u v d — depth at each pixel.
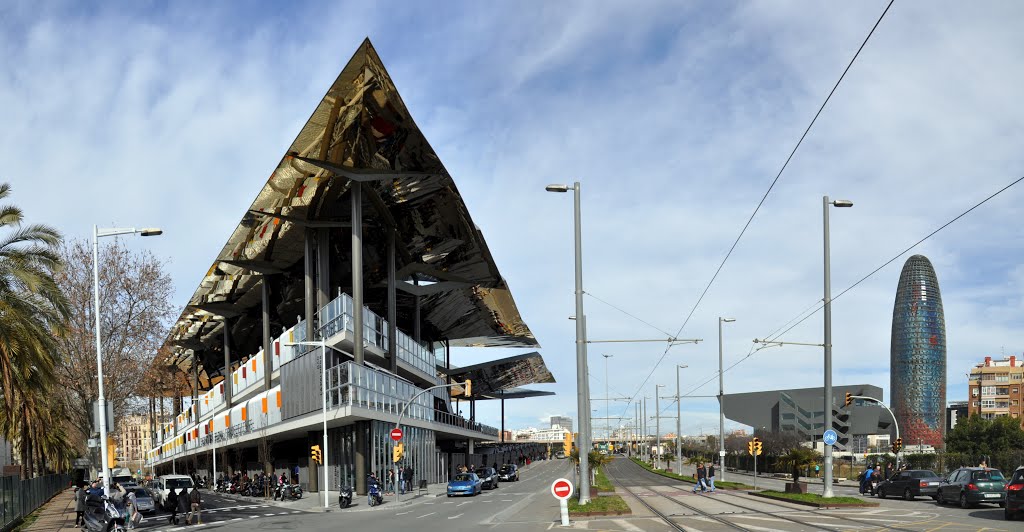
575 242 29.53
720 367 55.06
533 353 94.62
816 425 95.50
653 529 21.56
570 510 27.53
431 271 69.81
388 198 55.12
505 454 133.62
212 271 69.69
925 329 190.00
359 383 47.38
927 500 34.16
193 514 31.78
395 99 44.03
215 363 108.81
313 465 59.81
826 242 30.72
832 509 27.64
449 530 24.41
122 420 59.44
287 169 49.75
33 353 30.91
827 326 30.94
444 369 96.00
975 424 98.19
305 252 59.44
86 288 44.19
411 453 61.88
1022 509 22.38
